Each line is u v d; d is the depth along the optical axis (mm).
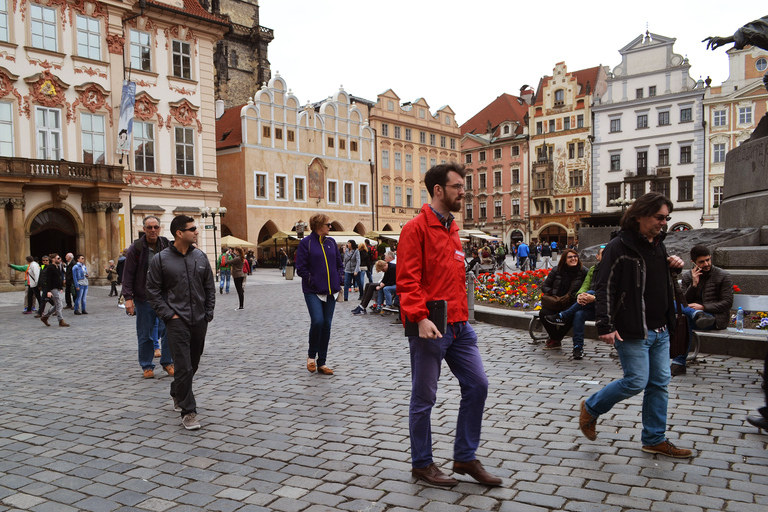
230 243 37000
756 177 11398
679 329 6484
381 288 14211
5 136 26438
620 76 62156
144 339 7465
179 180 33844
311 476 4023
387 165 58656
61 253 31594
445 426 5090
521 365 7480
